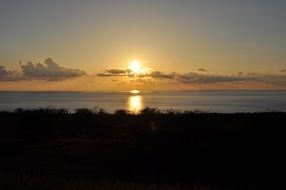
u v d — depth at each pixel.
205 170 26.92
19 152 33.53
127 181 22.73
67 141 38.81
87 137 41.50
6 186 18.30
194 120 43.69
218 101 178.00
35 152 33.53
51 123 46.78
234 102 162.88
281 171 26.33
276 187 22.92
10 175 20.80
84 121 48.47
